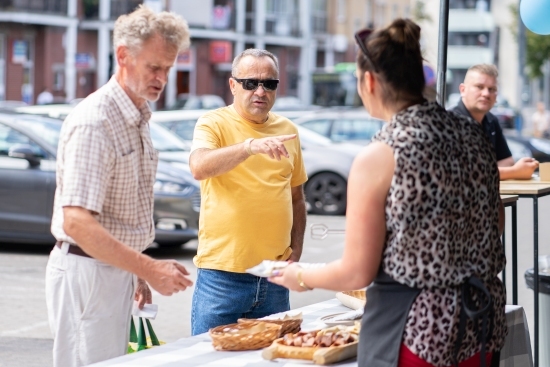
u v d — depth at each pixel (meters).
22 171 11.31
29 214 11.30
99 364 3.45
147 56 3.69
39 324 8.28
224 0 54.69
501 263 3.19
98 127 3.68
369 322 3.08
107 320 3.85
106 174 3.70
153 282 3.64
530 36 48.53
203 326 4.77
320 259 12.00
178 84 52.38
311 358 3.49
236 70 4.80
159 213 11.31
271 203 4.69
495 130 7.08
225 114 4.83
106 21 46.62
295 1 60.06
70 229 3.61
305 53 60.19
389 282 3.02
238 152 4.36
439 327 2.96
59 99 45.41
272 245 4.71
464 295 3.00
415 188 2.92
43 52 45.03
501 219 3.43
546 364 5.60
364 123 19.28
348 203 3.03
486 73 6.65
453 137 3.03
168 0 50.72
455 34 62.72
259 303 4.75
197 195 11.50
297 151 4.96
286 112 20.97
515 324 4.15
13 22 43.62
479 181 3.07
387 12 69.94
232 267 4.67
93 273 3.80
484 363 3.11
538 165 5.80
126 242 3.86
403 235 2.95
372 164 2.97
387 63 3.03
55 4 44.84
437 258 2.95
